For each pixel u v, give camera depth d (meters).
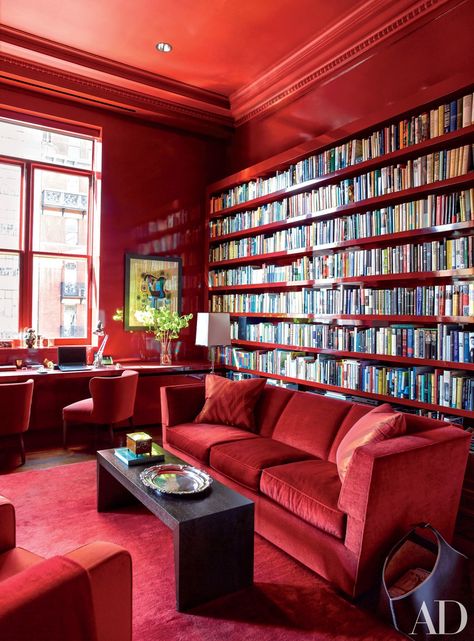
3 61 4.69
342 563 2.24
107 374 5.01
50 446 4.68
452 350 3.17
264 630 2.03
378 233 3.72
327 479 2.61
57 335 5.51
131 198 5.71
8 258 5.25
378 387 3.69
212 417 3.90
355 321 4.20
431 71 3.66
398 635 2.01
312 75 4.73
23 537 2.78
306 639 1.97
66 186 5.56
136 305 5.73
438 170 3.25
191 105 5.66
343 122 4.46
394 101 3.96
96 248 5.59
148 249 5.83
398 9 3.77
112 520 3.03
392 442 2.35
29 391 4.11
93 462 4.21
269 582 2.39
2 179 5.21
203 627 2.04
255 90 5.35
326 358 4.40
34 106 5.10
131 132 5.71
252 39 4.49
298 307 4.57
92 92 5.16
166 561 2.56
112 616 1.35
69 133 5.46
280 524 2.67
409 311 3.48
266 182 5.02
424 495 2.38
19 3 4.03
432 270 3.30
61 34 4.48
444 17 3.57
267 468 2.87
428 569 2.38
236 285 5.50
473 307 3.04
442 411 3.22
